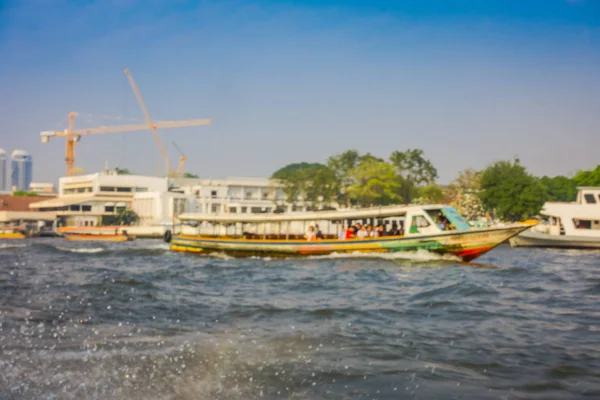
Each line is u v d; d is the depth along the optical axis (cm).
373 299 1919
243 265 3191
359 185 8969
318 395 923
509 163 7406
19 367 995
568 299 1919
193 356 1087
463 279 2461
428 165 9156
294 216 3684
